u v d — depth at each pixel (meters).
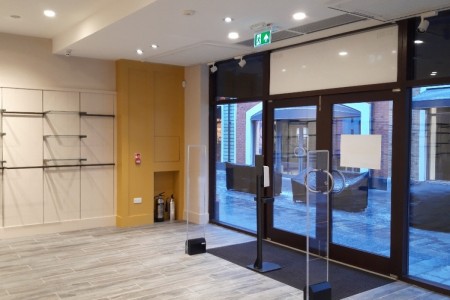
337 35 4.96
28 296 3.93
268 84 6.00
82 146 6.60
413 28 4.24
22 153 6.08
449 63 3.95
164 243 5.87
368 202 4.81
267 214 6.14
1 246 5.61
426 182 4.29
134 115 6.90
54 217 6.39
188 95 7.37
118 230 6.61
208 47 5.74
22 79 6.07
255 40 4.79
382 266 4.59
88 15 5.08
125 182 6.84
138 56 6.48
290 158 5.82
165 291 4.07
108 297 3.91
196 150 7.22
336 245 5.11
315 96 5.30
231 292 4.06
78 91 6.53
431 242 4.35
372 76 4.62
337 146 5.10
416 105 4.31
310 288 3.54
